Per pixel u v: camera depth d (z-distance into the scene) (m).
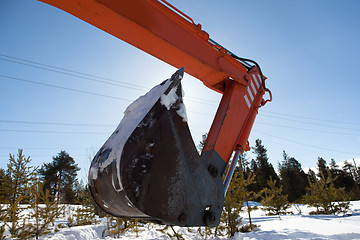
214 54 2.62
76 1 1.84
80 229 8.44
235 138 2.46
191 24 2.46
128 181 1.27
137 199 1.26
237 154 2.50
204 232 6.75
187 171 1.54
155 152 1.42
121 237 8.30
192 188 1.54
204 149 2.26
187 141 1.61
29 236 6.96
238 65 2.86
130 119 1.66
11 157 8.13
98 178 1.52
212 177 1.79
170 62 2.50
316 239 4.52
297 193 30.73
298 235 5.08
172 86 1.62
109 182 1.40
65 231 7.97
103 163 1.50
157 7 2.26
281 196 15.52
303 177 38.81
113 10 1.92
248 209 7.50
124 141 1.39
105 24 2.05
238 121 2.56
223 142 2.30
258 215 15.37
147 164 1.36
